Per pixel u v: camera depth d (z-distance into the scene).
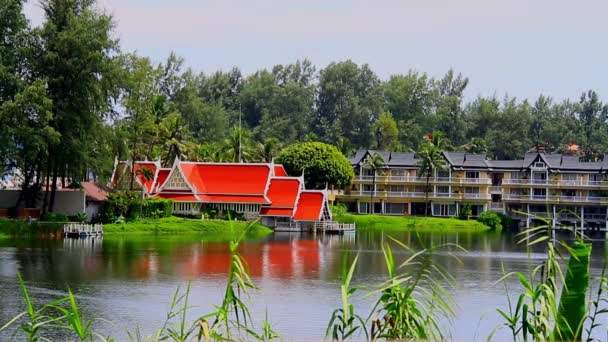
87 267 71.69
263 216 138.75
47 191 109.00
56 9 108.06
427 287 61.44
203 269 72.38
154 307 51.09
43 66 104.69
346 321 24.89
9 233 99.62
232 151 173.00
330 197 178.25
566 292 25.17
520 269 77.56
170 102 198.25
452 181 188.00
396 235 134.00
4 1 100.38
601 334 39.47
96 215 120.44
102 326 44.72
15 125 97.00
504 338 39.97
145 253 86.12
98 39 105.56
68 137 103.81
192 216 134.75
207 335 24.66
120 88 112.06
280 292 58.53
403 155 196.62
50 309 49.66
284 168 166.00
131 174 136.12
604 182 180.88
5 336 40.78
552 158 188.50
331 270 74.06
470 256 93.69
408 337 24.92
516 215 185.25
